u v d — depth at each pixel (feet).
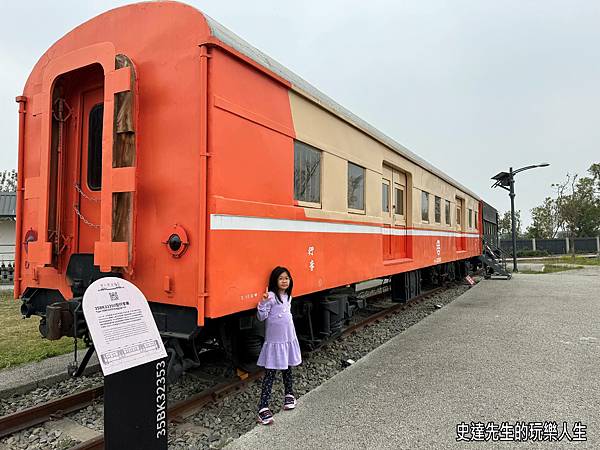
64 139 14.06
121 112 11.82
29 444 11.39
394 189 27.12
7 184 129.70
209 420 12.52
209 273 10.82
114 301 8.04
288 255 14.29
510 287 46.03
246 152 12.30
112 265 11.59
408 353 19.53
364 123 21.98
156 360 8.53
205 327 13.52
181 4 11.69
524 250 132.16
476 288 45.47
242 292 12.00
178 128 11.41
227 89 11.64
